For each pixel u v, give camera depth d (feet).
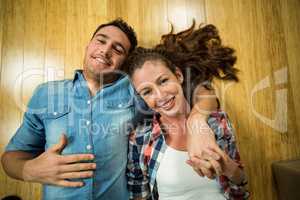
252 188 3.90
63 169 2.53
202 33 3.86
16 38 3.84
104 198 3.03
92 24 3.99
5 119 3.69
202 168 2.44
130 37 3.49
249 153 3.97
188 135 2.77
